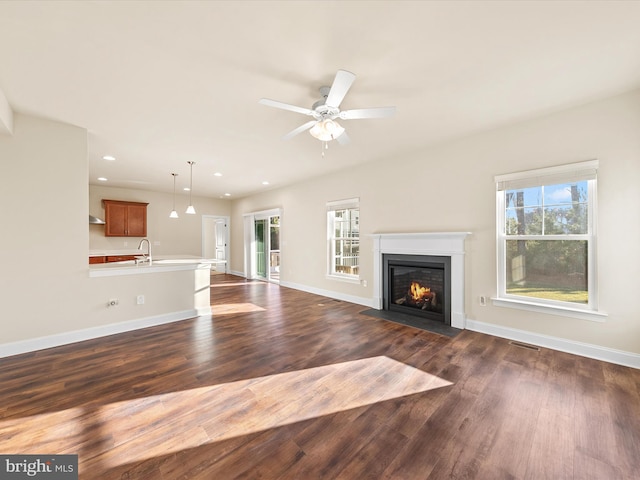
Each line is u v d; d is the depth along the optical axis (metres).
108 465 1.47
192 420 1.84
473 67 2.13
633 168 2.50
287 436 1.70
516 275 3.27
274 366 2.61
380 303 4.59
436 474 1.42
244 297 5.58
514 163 3.18
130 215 7.00
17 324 2.86
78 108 2.74
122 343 3.17
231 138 3.56
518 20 1.67
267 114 2.89
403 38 1.81
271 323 3.90
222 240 9.52
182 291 4.11
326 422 1.83
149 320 3.78
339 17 1.63
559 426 1.77
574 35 1.79
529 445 1.62
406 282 4.37
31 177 2.92
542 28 1.73
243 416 1.89
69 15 1.59
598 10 1.59
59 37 1.77
